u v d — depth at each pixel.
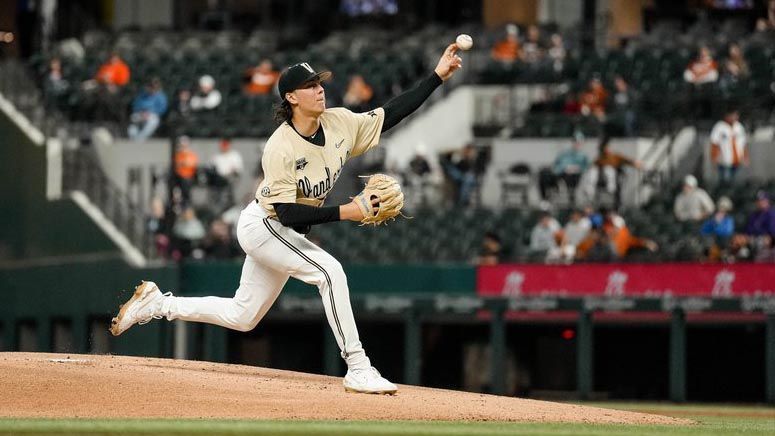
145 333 70.88
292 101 33.28
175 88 92.81
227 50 96.94
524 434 27.91
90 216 78.31
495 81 91.62
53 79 90.56
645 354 71.75
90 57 94.94
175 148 75.19
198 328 69.81
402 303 67.81
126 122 88.50
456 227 76.88
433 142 88.31
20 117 84.44
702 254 70.06
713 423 35.16
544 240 72.81
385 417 31.30
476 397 35.44
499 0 107.25
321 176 34.12
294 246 33.97
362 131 34.94
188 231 75.69
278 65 93.75
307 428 27.72
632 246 71.38
